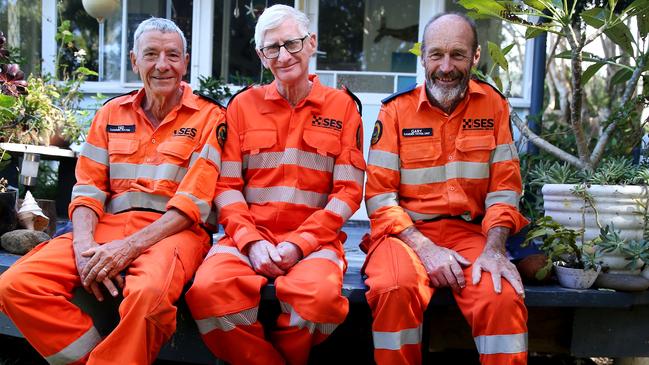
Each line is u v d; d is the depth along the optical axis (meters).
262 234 2.42
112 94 5.22
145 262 2.21
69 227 2.63
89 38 5.35
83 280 2.23
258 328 2.23
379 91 5.03
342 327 2.67
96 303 2.40
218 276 2.17
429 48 2.40
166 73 2.49
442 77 2.41
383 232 2.41
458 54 2.37
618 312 2.52
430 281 2.26
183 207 2.35
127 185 2.53
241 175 2.53
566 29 2.90
